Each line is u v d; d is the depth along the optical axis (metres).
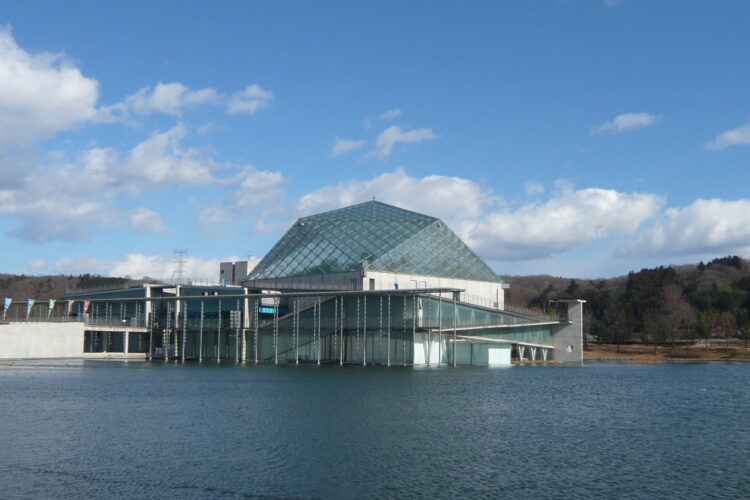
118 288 146.25
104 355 133.38
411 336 113.12
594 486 35.06
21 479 35.53
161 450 41.94
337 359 120.50
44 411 57.06
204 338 136.62
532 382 88.19
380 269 131.00
